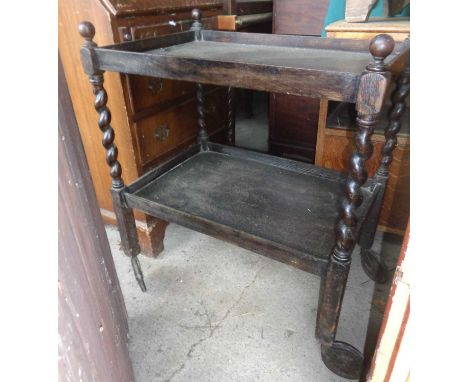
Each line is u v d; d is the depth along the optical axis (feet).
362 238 3.83
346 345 2.83
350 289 3.88
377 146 3.91
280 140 6.10
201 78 2.38
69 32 3.51
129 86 3.50
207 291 3.88
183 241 4.68
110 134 3.14
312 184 3.74
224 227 2.92
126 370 2.21
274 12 5.11
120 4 3.22
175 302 3.75
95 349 1.49
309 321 3.51
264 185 3.73
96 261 1.72
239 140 7.66
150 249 4.31
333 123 4.19
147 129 3.88
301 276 4.06
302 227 3.05
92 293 1.52
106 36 3.28
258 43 3.62
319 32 4.95
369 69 1.86
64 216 1.22
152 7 3.54
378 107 1.92
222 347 3.27
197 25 3.92
